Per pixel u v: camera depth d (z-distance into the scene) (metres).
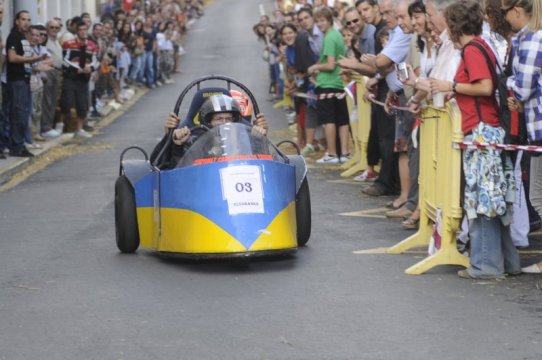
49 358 16.14
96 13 93.75
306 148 46.25
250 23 172.00
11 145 48.03
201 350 16.36
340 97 42.34
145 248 26.12
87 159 50.09
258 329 17.53
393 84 29.86
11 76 47.31
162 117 73.50
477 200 20.73
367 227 28.16
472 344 16.36
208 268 22.89
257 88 93.44
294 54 47.03
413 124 29.30
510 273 21.31
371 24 36.56
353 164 41.00
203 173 22.72
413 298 19.50
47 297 20.44
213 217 22.06
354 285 20.75
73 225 30.41
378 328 17.44
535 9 20.31
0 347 16.83
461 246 23.89
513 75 20.88
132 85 97.31
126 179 25.33
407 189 30.41
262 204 22.28
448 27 21.39
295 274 21.97
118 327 17.89
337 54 41.97
